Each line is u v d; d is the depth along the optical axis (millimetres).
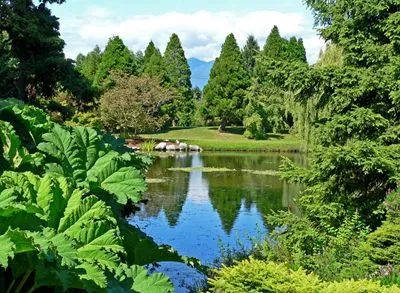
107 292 3096
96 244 3295
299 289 5016
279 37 61625
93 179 4023
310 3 10867
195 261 4152
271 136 53094
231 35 55281
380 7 9914
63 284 2875
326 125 10109
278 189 23172
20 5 18844
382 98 10289
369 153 9602
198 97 88688
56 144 4066
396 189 9156
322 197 10461
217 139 50875
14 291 3332
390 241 7629
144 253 3949
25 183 3334
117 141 5426
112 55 58406
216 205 19125
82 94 21047
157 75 57938
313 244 9359
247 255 9961
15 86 18859
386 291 4930
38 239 2930
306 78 10336
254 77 52469
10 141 3879
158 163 34188
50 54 20078
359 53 10617
